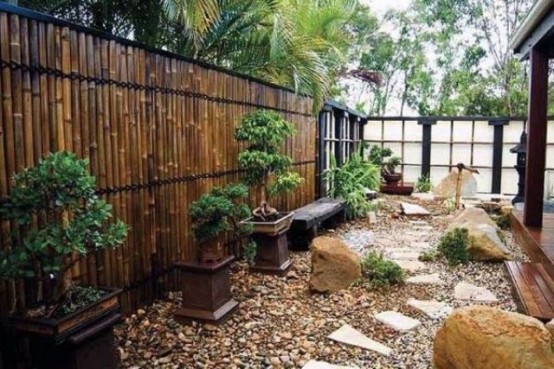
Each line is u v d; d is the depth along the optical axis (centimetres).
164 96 356
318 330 315
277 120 444
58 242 200
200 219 320
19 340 238
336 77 1002
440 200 984
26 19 240
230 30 542
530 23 435
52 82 257
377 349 286
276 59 546
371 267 429
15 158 236
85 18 446
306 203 702
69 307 218
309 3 703
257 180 452
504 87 1573
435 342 237
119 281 314
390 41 1767
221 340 297
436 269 465
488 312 220
